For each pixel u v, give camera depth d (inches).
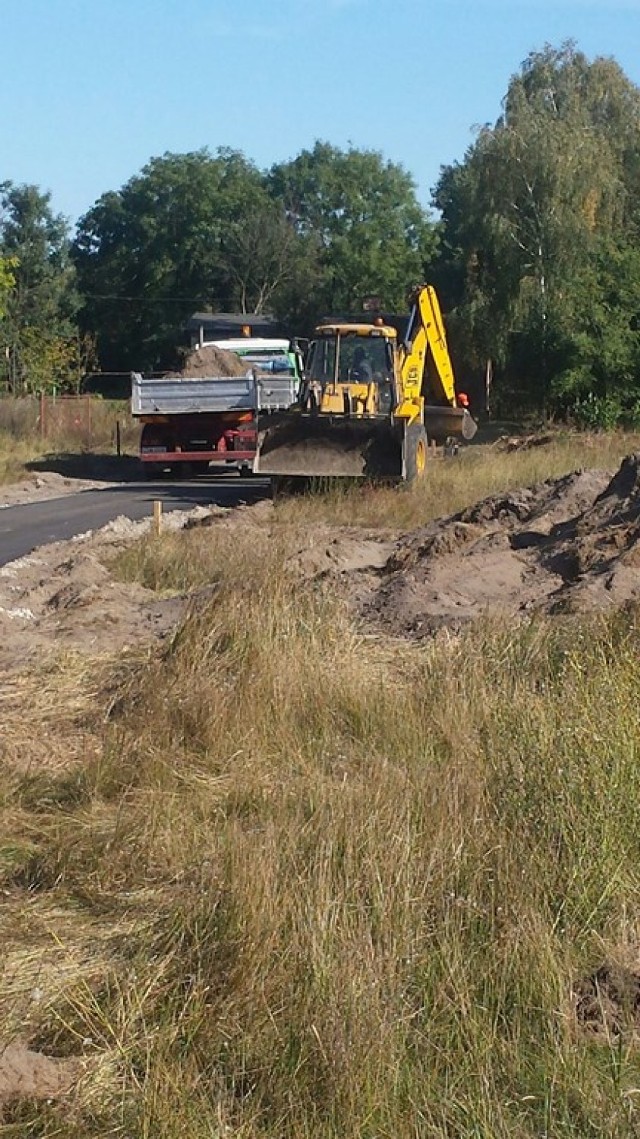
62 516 928.3
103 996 217.2
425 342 1056.8
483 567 537.6
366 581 546.9
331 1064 189.3
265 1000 205.0
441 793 274.2
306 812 278.7
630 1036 199.3
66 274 3198.8
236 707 347.6
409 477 913.5
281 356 1350.9
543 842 249.3
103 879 261.9
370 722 342.6
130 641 462.9
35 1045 207.5
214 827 280.7
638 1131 180.5
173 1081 188.2
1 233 3041.3
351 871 236.8
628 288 1883.6
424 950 217.8
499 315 2165.4
